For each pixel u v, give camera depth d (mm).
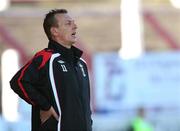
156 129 29609
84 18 44281
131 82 35312
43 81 10328
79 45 43094
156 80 35625
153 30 43406
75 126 10297
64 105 10266
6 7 44062
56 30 10594
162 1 46625
